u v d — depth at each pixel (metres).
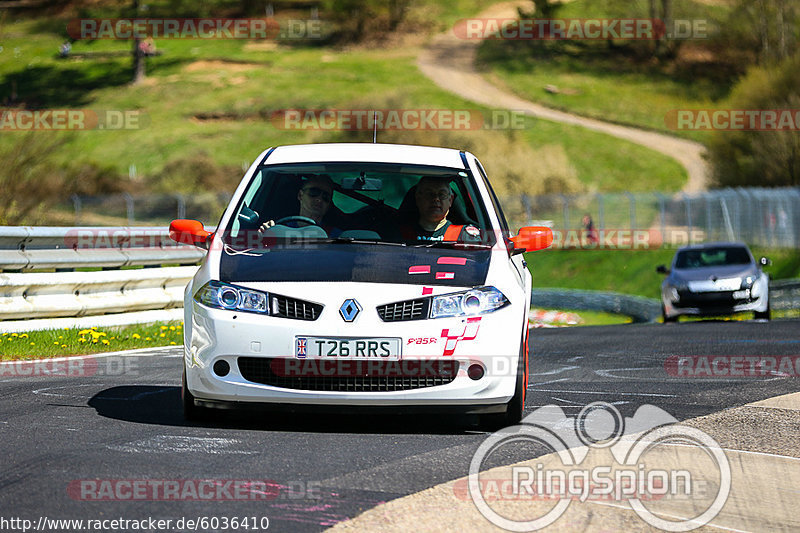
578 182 193.50
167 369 29.28
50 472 15.48
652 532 13.02
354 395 18.77
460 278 19.77
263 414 21.22
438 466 16.34
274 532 12.61
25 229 36.59
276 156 23.97
